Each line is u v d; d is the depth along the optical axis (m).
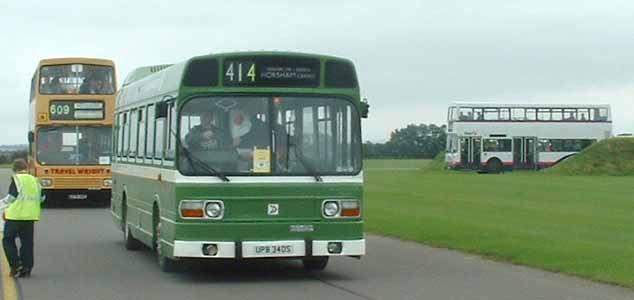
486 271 16.11
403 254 18.97
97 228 26.41
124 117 20.89
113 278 15.45
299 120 14.59
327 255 14.52
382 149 148.12
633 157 69.00
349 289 13.95
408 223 25.73
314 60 14.69
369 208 32.22
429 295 13.29
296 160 14.52
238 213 14.31
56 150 34.94
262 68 14.55
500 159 73.19
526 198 37.66
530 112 73.62
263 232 14.34
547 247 19.03
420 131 147.50
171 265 16.08
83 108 34.97
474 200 36.44
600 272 15.41
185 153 14.34
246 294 13.51
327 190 14.54
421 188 46.69
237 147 14.41
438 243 20.77
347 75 14.82
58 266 17.22
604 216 27.81
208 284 14.65
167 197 15.12
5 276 15.75
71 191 35.38
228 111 14.48
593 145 70.75
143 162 17.89
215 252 14.23
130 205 19.72
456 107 73.81
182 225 14.26
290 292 13.69
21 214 15.59
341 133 14.73
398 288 14.02
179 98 14.43
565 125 73.81
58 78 34.97
